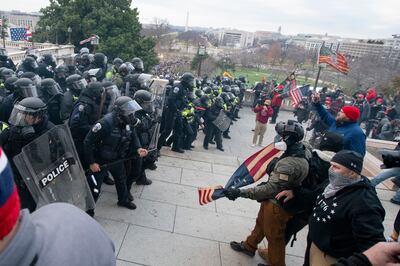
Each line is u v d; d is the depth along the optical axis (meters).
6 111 4.96
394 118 16.16
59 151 3.56
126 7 38.16
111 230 4.48
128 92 6.98
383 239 2.40
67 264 0.89
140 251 4.15
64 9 36.75
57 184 3.55
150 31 63.47
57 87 5.73
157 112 6.62
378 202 2.54
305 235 5.06
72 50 33.03
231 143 12.49
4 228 0.75
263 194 3.39
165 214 5.09
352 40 46.00
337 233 2.64
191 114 8.51
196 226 4.88
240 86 16.83
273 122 16.95
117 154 4.48
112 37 34.69
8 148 3.55
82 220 1.06
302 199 3.36
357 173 2.61
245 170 4.44
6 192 0.74
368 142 11.05
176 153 8.30
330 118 5.61
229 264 4.12
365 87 27.88
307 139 13.74
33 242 0.82
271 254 3.74
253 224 5.14
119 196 5.02
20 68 9.30
